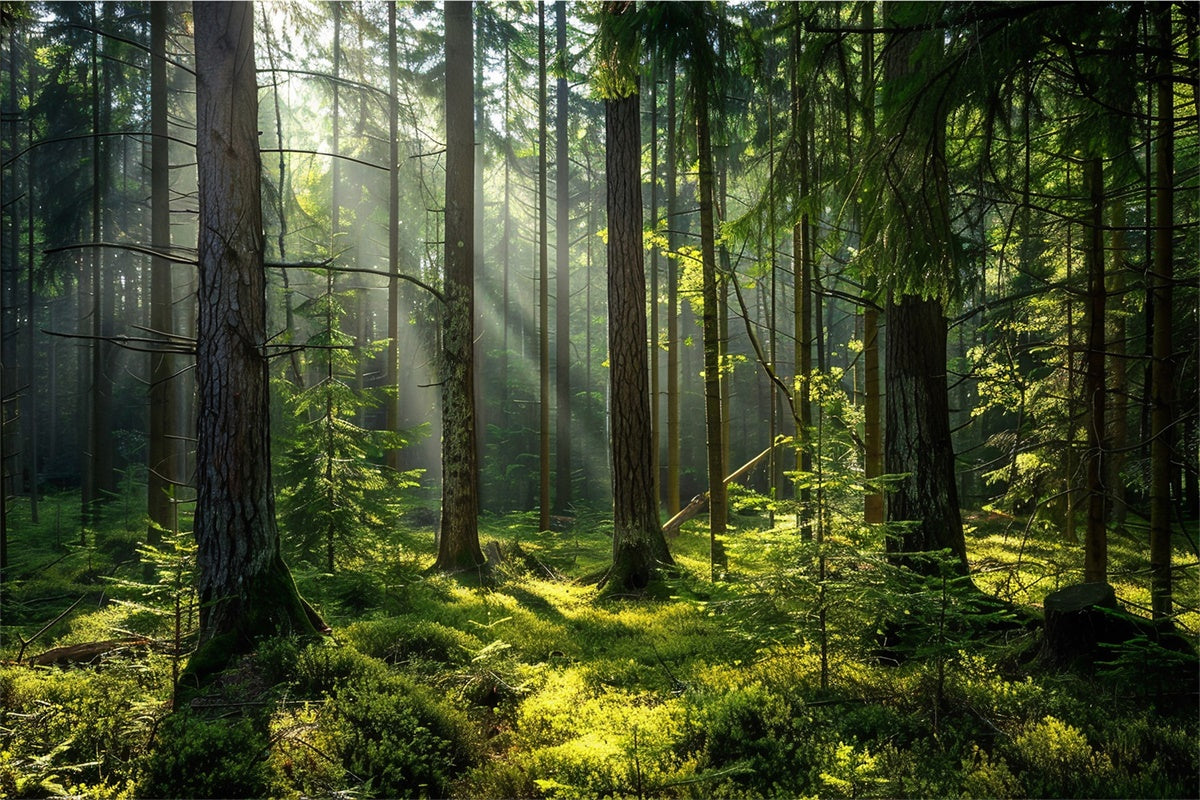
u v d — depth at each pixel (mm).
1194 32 3992
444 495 13055
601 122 29281
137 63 19078
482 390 29656
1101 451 7562
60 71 21266
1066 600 6340
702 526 18844
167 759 4457
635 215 12328
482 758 5316
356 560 11133
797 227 12938
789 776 4184
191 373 25031
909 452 8305
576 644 8297
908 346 8344
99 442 21938
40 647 8078
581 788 4070
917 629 6266
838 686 5668
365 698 5398
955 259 4262
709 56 9656
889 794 3891
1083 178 7699
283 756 4941
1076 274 10844
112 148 21828
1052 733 4590
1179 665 5480
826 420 6086
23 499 24438
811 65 4852
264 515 7238
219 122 7230
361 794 4469
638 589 11555
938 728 4906
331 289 12219
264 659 6277
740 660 6805
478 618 9117
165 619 7195
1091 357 8016
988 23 3746
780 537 5953
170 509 14422
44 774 4258
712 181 11273
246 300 7246
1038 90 4293
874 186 4449
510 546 14516
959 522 8250
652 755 4215
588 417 33031
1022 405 8992
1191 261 8969
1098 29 3686
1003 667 6418
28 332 24547
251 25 7449
